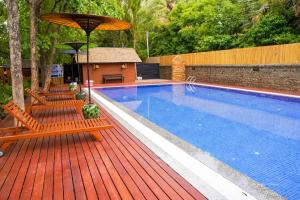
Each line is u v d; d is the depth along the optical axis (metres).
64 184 3.54
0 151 4.62
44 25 12.91
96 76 20.92
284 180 4.56
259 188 3.35
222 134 7.50
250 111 10.51
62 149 5.01
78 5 11.73
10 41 5.85
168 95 15.38
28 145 5.27
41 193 3.30
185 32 26.52
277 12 16.81
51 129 5.17
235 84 16.53
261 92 12.74
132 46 30.64
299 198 3.96
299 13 15.85
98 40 31.73
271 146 6.40
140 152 4.80
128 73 21.91
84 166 4.16
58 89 16.38
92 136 5.85
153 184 3.51
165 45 29.45
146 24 29.30
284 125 8.39
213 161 4.31
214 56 18.22
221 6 24.91
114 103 10.75
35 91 9.83
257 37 17.34
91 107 6.95
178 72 21.91
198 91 16.39
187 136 7.32
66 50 16.61
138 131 6.29
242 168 5.10
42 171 3.98
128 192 3.30
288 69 12.83
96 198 3.16
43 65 15.62
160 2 30.83
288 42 15.51
